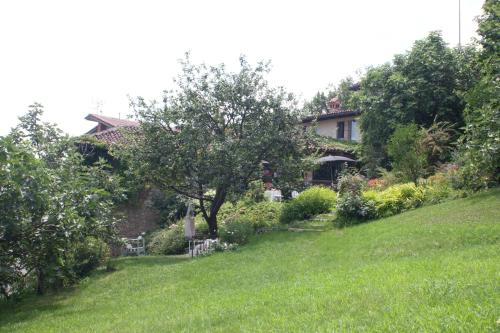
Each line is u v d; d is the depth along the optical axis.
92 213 12.59
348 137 32.94
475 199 14.14
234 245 15.34
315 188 19.77
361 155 26.08
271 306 7.72
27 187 10.43
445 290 6.48
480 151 11.65
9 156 10.39
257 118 17.05
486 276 6.96
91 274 14.38
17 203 10.49
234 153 16.00
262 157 17.16
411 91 22.84
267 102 16.97
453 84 22.69
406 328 5.28
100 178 15.05
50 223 11.04
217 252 15.17
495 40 16.02
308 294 7.98
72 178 12.89
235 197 17.31
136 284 12.62
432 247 10.80
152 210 22.22
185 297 10.34
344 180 19.61
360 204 16.12
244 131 16.95
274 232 16.77
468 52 22.67
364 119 25.36
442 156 19.45
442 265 8.50
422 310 5.79
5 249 11.04
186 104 16.91
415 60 23.72
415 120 23.25
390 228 13.20
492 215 12.05
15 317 10.80
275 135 16.52
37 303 12.27
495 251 9.20
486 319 5.08
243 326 6.79
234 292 9.81
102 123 31.72
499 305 5.49
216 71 17.16
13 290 12.81
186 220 17.84
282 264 12.09
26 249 11.23
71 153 14.09
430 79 23.09
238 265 12.83
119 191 15.56
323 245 13.37
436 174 17.77
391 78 23.83
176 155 16.62
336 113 32.94
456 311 5.50
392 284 7.54
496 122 11.14
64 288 13.47
